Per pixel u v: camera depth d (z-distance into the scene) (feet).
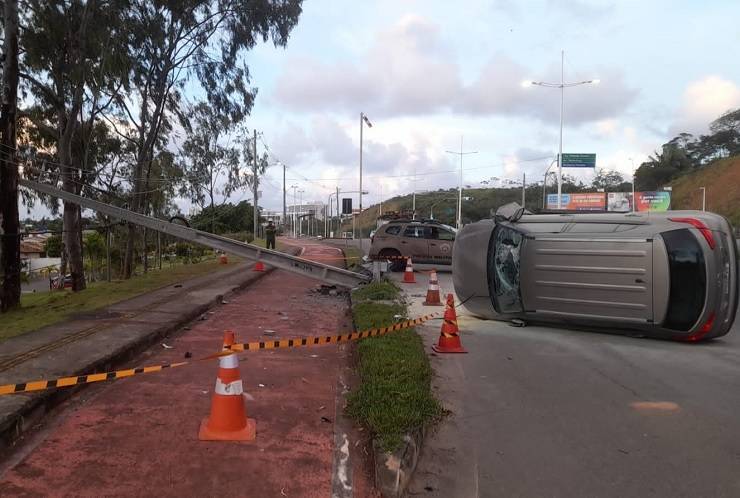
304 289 47.50
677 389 19.42
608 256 27.37
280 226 378.12
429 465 13.41
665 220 26.86
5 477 11.85
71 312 31.09
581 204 261.85
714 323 25.49
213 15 61.93
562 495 12.00
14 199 35.73
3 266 34.96
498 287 31.42
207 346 24.89
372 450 13.17
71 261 49.75
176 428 14.76
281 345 16.19
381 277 43.04
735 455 13.98
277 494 11.47
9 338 23.27
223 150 98.43
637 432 15.52
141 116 67.56
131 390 17.99
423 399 16.07
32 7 45.47
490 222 31.89
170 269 64.18
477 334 28.48
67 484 11.59
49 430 14.51
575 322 28.91
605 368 22.17
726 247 25.71
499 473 13.01
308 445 13.97
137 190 65.57
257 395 17.93
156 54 60.44
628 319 26.99
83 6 47.39
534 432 15.57
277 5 63.05
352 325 30.99
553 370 21.90
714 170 346.13
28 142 59.82
